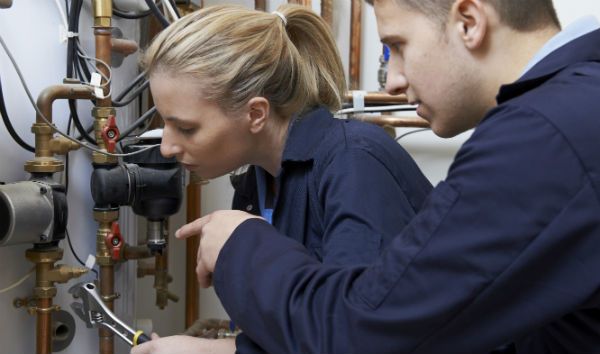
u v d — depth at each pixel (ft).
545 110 1.70
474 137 1.78
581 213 1.63
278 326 1.95
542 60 1.93
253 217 2.32
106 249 4.02
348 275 1.93
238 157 3.12
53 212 3.55
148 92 4.84
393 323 1.76
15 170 3.69
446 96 2.08
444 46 2.04
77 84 3.78
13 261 3.69
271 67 2.97
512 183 1.66
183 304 6.03
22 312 3.79
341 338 1.84
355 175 2.79
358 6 5.69
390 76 2.22
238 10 3.03
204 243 2.30
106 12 4.00
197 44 2.84
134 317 4.74
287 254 2.08
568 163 1.65
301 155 3.02
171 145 3.04
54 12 3.92
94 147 3.94
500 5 1.97
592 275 1.66
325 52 3.34
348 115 5.19
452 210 1.73
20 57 3.68
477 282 1.68
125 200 3.93
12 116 3.65
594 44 1.91
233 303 2.10
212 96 2.88
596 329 1.89
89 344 4.26
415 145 5.87
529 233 1.64
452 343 1.76
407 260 1.77
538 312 1.69
